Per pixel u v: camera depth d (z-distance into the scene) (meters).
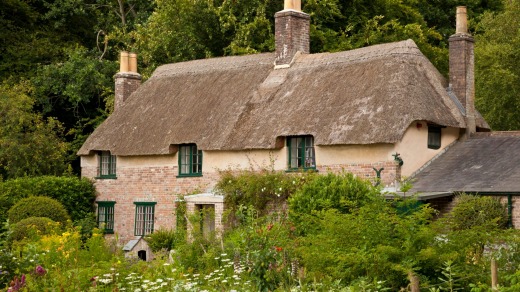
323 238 15.67
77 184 35.94
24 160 38.56
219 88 33.50
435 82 29.23
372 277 14.70
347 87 29.12
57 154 39.56
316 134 28.09
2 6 45.34
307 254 15.55
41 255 18.53
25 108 39.34
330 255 14.96
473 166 26.69
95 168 36.75
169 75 36.62
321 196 23.31
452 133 29.09
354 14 41.84
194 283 15.68
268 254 16.62
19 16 46.50
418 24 41.78
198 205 30.45
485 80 35.25
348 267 15.13
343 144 27.44
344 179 23.83
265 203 28.36
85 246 23.78
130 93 37.91
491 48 35.44
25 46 45.38
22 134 39.09
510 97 35.16
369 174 27.17
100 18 48.22
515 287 12.89
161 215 33.81
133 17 50.12
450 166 27.30
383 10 42.59
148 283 16.08
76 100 44.66
